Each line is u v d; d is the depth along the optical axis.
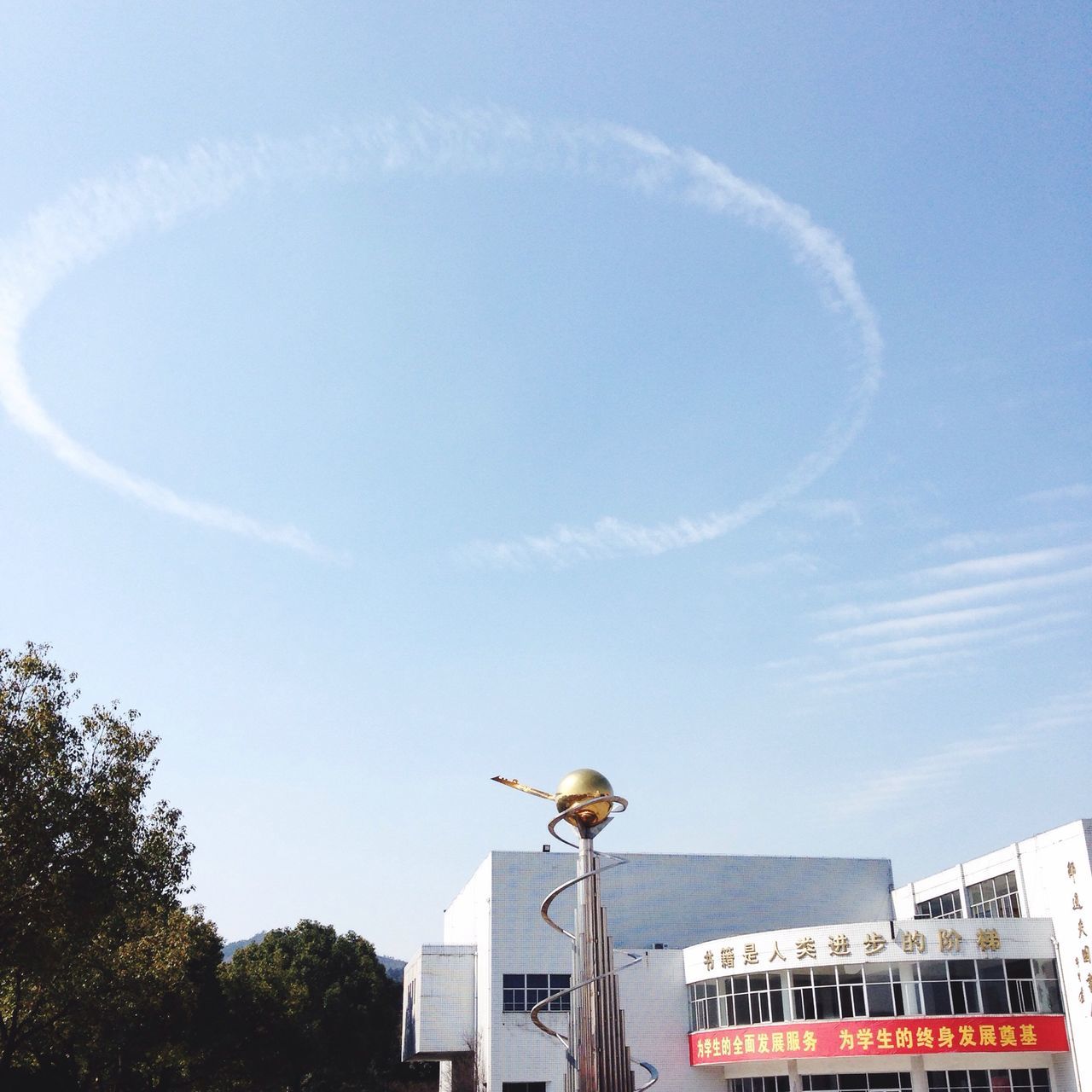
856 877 65.75
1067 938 48.00
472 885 67.25
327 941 86.44
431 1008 62.62
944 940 48.53
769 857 64.94
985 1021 47.09
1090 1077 45.62
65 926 32.38
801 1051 49.16
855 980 49.19
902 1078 48.28
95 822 33.12
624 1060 34.44
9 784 31.47
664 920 62.09
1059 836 49.31
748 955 52.69
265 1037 59.28
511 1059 56.53
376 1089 84.94
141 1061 49.72
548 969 58.81
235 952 84.56
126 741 35.88
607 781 37.03
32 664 33.72
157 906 42.03
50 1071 42.81
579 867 36.59
